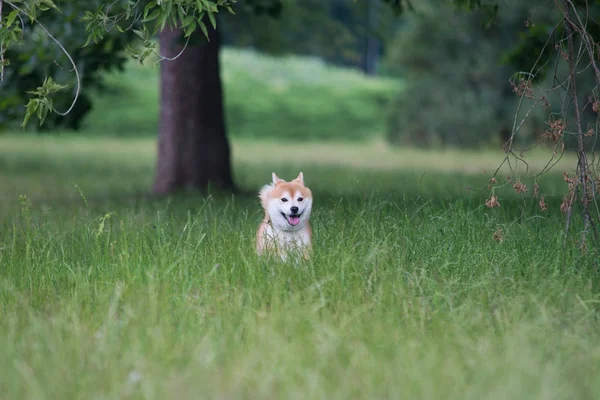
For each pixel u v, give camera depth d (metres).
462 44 59.78
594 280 10.33
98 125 69.69
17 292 10.28
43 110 11.10
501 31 57.72
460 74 60.44
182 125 23.80
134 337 8.20
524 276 10.50
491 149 60.31
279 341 8.09
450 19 58.09
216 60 24.02
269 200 11.83
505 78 59.31
